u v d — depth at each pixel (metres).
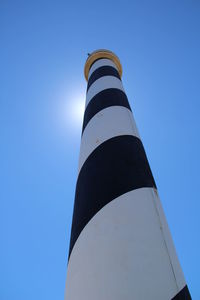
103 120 5.19
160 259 2.69
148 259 2.65
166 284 2.49
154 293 2.39
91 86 7.49
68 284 3.01
